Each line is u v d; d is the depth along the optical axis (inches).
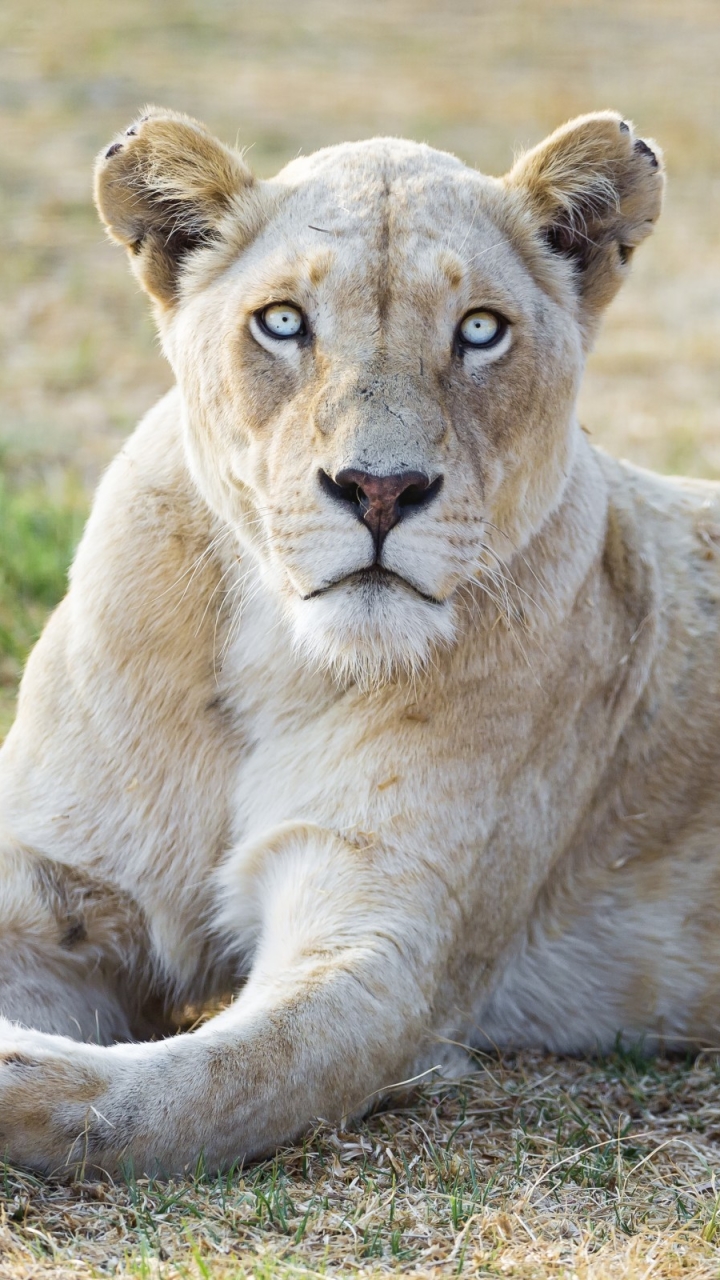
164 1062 222.8
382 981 242.8
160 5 1307.8
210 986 283.9
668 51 1293.1
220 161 264.1
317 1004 235.3
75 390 650.8
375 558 232.4
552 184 267.3
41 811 269.1
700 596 305.7
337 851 253.4
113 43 1162.6
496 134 1010.7
